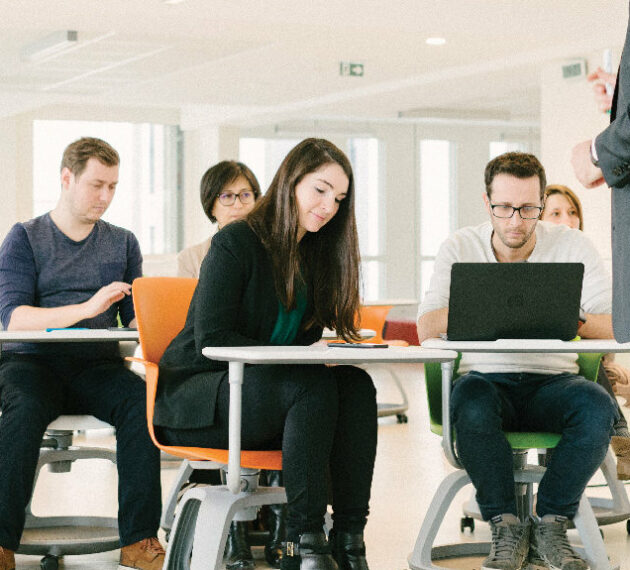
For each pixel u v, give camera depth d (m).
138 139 13.96
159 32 8.06
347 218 2.62
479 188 14.54
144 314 2.74
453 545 3.20
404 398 6.54
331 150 2.53
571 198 4.72
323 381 2.31
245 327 2.53
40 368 3.09
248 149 13.91
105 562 3.12
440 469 4.83
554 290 2.71
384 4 7.71
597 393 2.85
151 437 2.68
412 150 14.28
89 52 9.34
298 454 2.27
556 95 8.92
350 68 9.78
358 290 2.66
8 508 2.82
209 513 2.43
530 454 4.25
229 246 2.50
